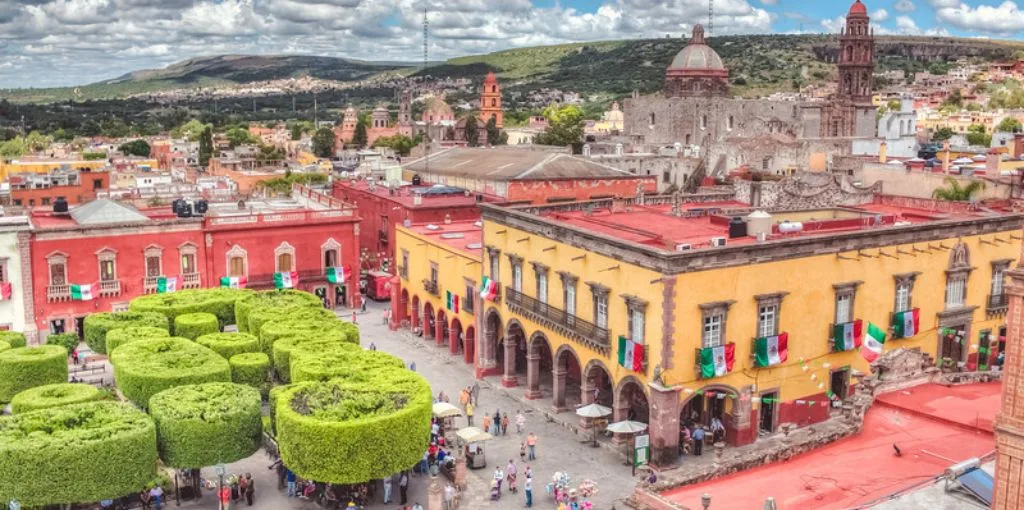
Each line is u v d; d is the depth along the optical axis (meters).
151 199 108.19
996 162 87.94
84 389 52.25
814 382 53.56
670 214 64.75
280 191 144.38
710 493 31.25
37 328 74.56
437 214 92.12
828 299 53.12
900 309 56.19
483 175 101.94
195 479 47.22
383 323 84.38
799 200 68.19
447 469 49.47
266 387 59.03
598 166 103.25
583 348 55.28
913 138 164.88
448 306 73.69
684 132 169.00
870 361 52.44
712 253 48.06
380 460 43.81
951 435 36.41
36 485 41.34
